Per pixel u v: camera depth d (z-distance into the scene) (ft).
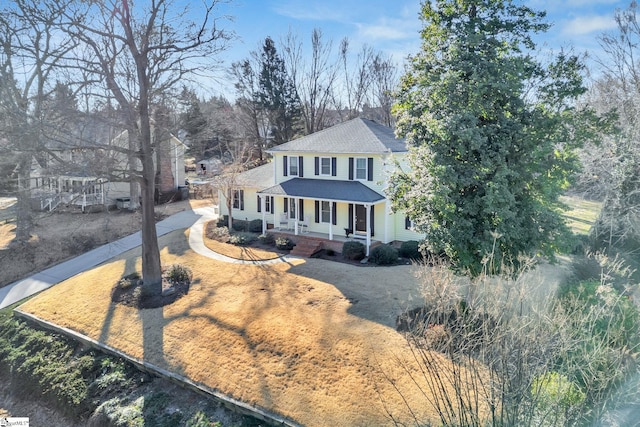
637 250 43.42
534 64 35.63
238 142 115.34
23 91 64.75
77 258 67.26
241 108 143.54
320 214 69.21
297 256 61.52
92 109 49.47
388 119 160.56
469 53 34.65
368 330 36.27
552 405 19.17
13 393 37.88
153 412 31.30
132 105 47.01
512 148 34.73
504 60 34.99
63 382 36.27
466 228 34.27
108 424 31.14
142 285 50.37
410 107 38.96
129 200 98.78
